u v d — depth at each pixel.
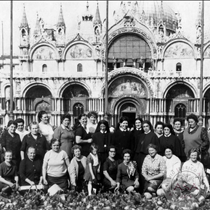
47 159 18.80
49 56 81.94
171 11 100.25
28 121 79.69
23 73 78.94
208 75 75.00
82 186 19.34
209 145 22.47
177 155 20.30
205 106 75.06
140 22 80.00
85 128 22.83
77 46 81.31
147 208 14.23
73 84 78.31
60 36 87.38
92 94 77.38
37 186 18.41
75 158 19.47
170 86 75.81
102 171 19.84
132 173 19.20
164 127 20.75
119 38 81.88
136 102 77.69
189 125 21.92
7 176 19.06
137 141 21.08
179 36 77.94
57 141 18.80
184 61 78.25
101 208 14.12
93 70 81.12
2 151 21.17
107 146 21.02
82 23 99.44
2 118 79.62
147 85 76.38
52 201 14.67
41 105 80.44
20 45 82.12
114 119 78.06
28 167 19.25
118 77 77.19
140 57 81.44
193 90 74.69
